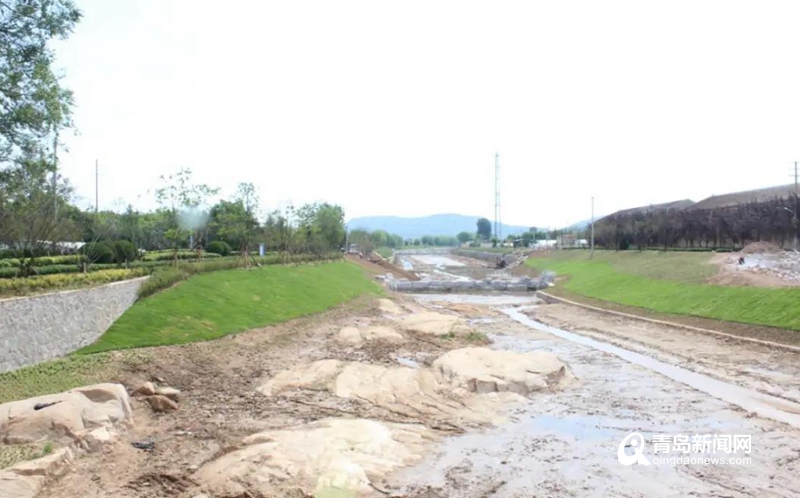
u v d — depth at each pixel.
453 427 16.50
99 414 14.86
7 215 22.42
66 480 12.38
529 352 26.84
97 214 46.00
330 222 86.12
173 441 14.78
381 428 15.60
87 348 20.48
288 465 12.69
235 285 35.75
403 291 71.25
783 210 50.91
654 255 61.31
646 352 28.03
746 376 22.14
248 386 20.34
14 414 13.88
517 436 15.80
